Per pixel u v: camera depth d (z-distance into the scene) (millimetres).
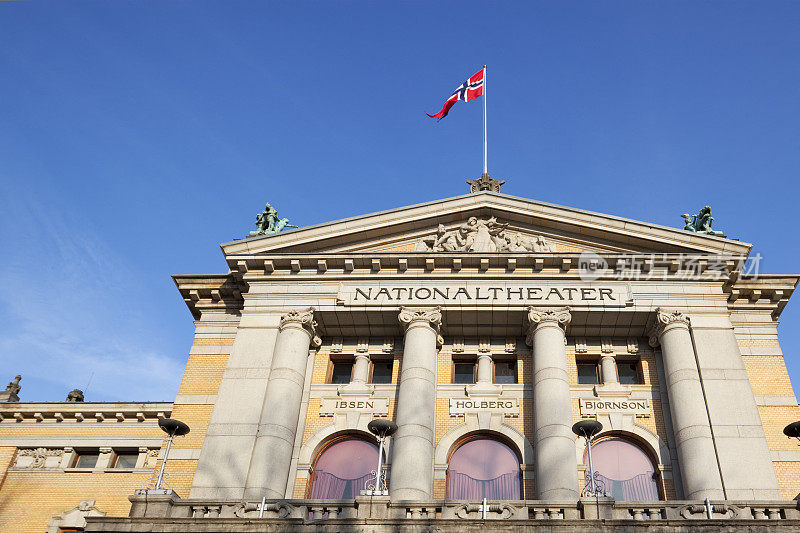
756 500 20766
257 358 26875
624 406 26125
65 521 26734
